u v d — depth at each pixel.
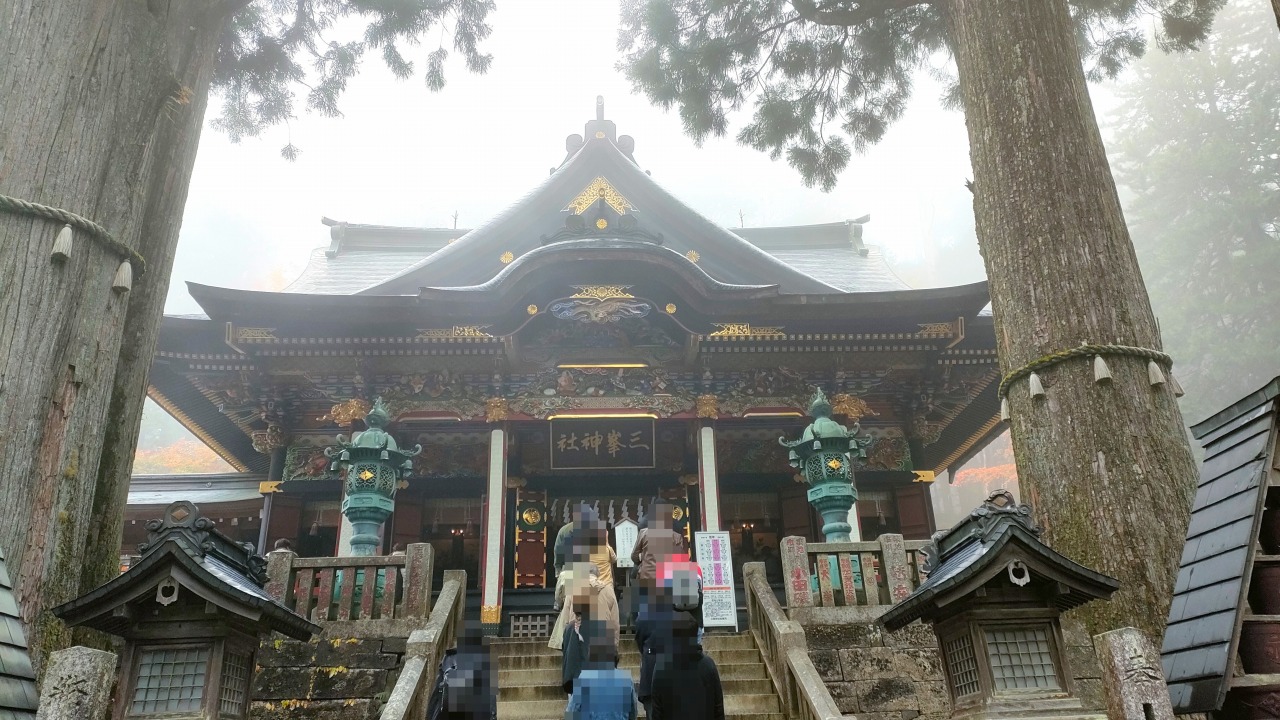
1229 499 3.27
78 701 3.07
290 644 7.11
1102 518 6.23
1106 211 7.33
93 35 6.29
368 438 10.88
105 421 5.90
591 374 17.42
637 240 17.55
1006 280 7.45
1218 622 2.97
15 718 3.07
